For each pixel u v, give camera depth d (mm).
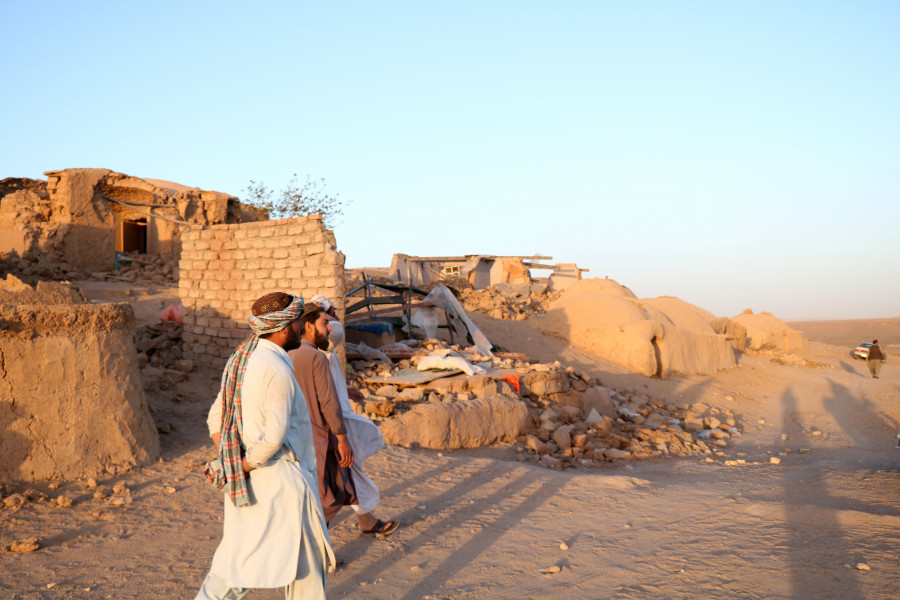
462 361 11516
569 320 20531
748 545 4676
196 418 8703
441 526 5484
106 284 20297
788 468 8781
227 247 11711
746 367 24250
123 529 5062
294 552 2986
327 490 4434
